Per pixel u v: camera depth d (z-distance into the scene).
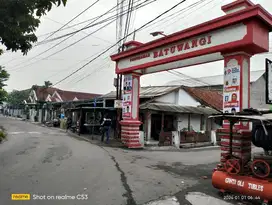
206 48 8.76
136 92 13.84
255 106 24.06
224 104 8.09
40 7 3.92
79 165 8.01
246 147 7.46
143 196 5.25
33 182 5.92
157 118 18.62
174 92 19.58
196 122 20.70
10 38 4.30
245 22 7.46
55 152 10.32
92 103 23.14
